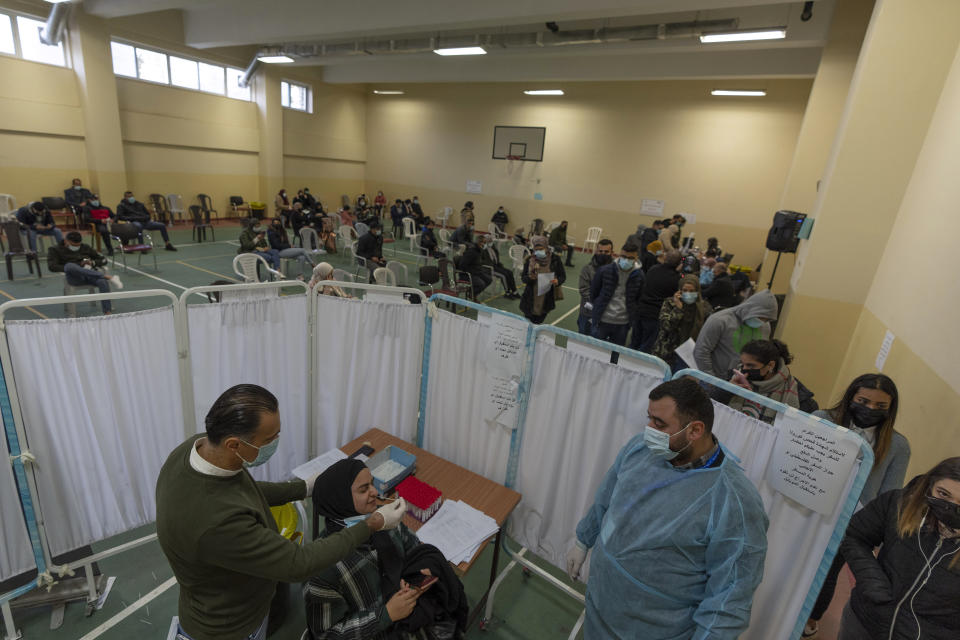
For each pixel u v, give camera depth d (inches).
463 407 88.7
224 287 82.7
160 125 420.2
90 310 207.0
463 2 251.8
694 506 46.3
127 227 271.0
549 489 79.5
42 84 343.9
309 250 313.0
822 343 146.3
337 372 97.4
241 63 472.7
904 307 107.8
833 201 136.6
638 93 462.0
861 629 55.9
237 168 497.7
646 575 48.6
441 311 87.7
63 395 70.6
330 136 587.2
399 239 493.4
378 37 374.3
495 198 568.1
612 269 172.2
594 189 506.6
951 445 73.6
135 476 81.2
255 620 50.2
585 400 72.0
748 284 272.4
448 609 57.3
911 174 126.5
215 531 41.8
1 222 234.4
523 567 92.9
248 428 42.5
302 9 312.8
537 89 510.9
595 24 316.8
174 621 55.5
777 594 57.6
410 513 72.0
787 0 202.2
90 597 76.4
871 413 66.6
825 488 51.1
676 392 46.4
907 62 122.6
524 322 76.0
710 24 259.1
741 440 58.2
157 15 382.6
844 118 143.1
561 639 79.6
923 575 49.8
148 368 78.5
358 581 54.2
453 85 559.8
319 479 57.4
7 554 70.4
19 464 67.4
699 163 449.1
